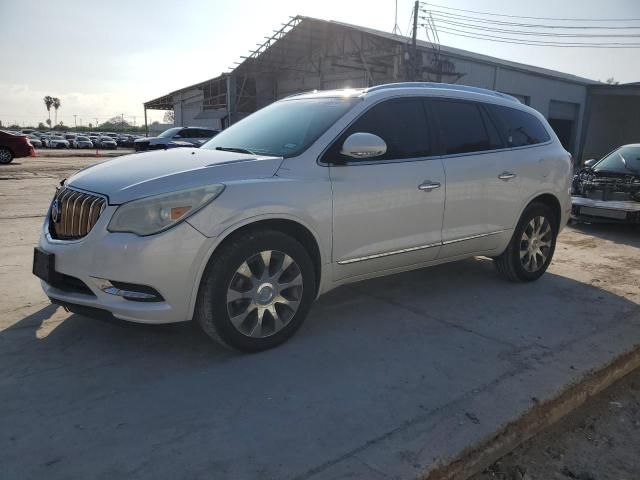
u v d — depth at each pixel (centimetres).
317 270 394
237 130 479
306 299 383
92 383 324
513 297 507
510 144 517
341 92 456
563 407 325
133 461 253
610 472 280
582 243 793
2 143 2172
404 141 437
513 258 532
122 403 303
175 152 417
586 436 310
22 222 825
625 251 740
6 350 365
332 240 390
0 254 617
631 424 323
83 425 281
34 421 283
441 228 458
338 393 319
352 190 395
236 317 352
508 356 374
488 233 497
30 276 530
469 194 471
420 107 455
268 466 251
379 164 414
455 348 386
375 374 344
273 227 371
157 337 390
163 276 321
